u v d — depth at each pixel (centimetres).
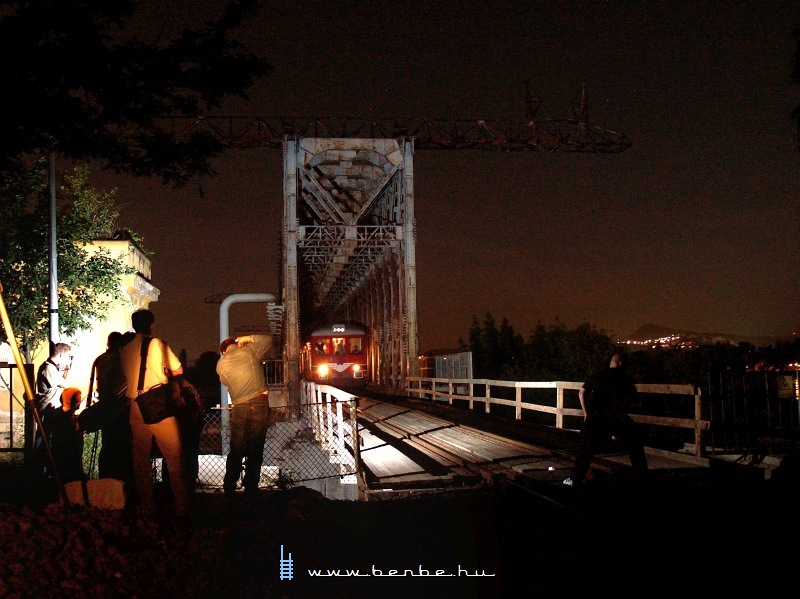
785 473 985
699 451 1116
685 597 583
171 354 757
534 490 973
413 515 857
